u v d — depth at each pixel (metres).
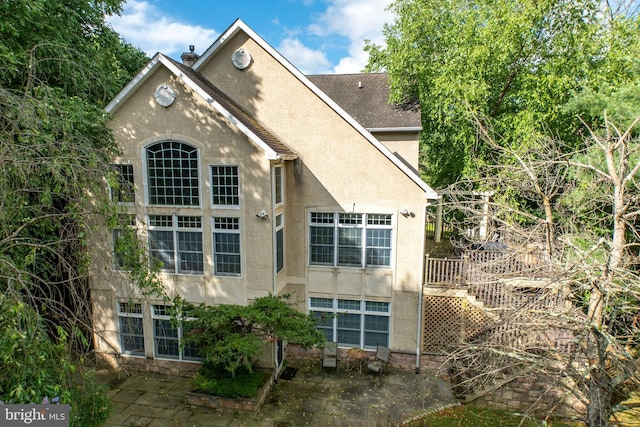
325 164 13.28
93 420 7.12
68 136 7.05
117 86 15.05
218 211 12.25
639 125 9.95
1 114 6.44
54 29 10.60
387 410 11.30
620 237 7.37
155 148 12.27
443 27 17.73
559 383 7.72
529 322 7.80
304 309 14.22
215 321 10.69
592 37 14.84
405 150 16.59
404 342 13.62
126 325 13.52
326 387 12.51
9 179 6.18
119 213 7.80
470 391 11.59
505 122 15.38
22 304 4.86
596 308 7.30
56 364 5.75
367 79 19.66
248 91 13.64
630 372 6.78
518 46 14.66
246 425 10.62
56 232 8.62
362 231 13.39
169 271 12.91
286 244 13.87
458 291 13.15
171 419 10.86
